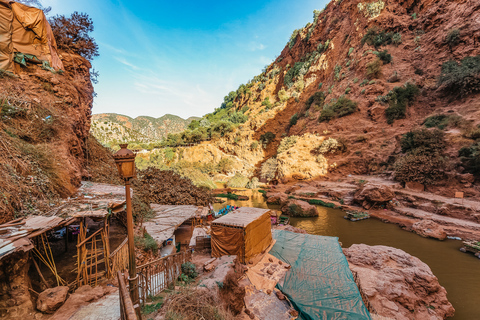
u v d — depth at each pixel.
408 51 51.56
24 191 5.93
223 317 5.28
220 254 10.70
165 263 7.05
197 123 103.12
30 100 9.06
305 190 38.66
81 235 5.96
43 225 5.03
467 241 18.33
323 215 27.84
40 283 5.34
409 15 56.38
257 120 72.75
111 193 8.27
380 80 50.00
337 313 7.66
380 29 56.47
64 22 13.70
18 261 4.49
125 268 7.72
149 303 5.43
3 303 4.15
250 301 7.94
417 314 9.45
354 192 32.44
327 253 11.98
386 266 12.20
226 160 67.50
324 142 46.31
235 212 12.68
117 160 4.18
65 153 9.23
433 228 20.17
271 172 52.22
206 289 5.98
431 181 28.02
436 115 37.06
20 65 9.92
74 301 4.89
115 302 5.06
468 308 10.77
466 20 41.97
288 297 8.42
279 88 89.62
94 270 6.76
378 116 46.22
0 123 7.16
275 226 21.36
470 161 26.20
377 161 39.75
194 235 14.34
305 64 77.12
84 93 13.77
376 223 24.22
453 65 39.62
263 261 10.91
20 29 9.94
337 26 70.00
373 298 9.65
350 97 53.34
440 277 13.72
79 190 8.34
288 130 67.88
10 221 5.05
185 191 23.06
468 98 35.66
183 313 4.79
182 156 74.81
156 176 24.11
